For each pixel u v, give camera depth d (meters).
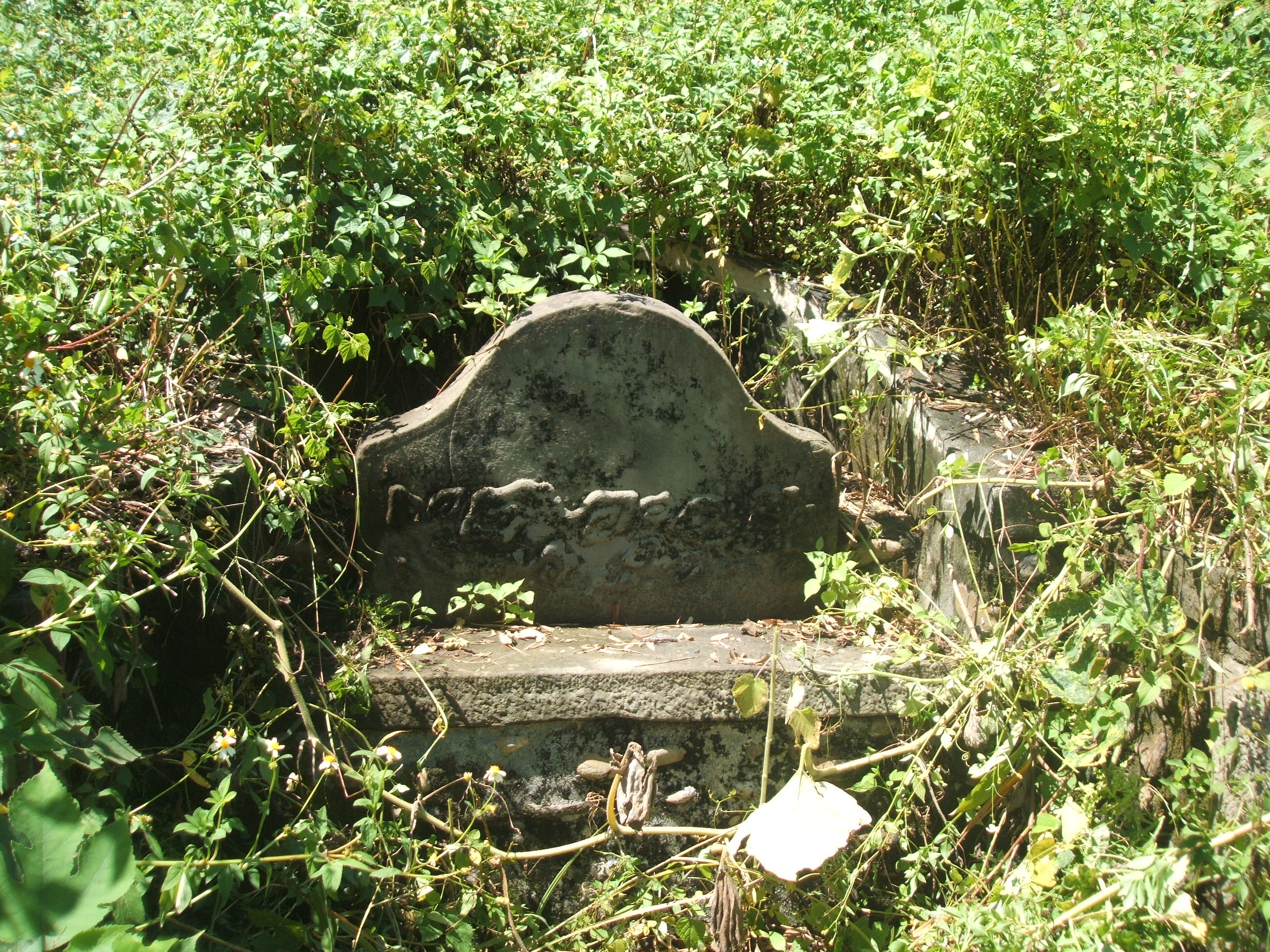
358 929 2.60
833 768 2.88
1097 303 3.43
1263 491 2.48
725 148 3.84
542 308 2.95
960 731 2.91
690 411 3.04
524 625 3.14
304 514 2.79
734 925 2.69
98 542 2.25
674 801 2.94
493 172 3.67
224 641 2.84
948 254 3.59
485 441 2.97
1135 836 2.59
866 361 3.29
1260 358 2.64
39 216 2.82
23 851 1.84
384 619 2.99
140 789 2.67
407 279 3.42
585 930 2.85
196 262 2.87
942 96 3.47
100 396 2.46
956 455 2.97
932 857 2.83
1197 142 3.30
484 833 2.87
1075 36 3.32
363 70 3.31
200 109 3.29
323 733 2.77
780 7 4.09
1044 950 2.50
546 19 4.08
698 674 2.87
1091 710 2.69
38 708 2.08
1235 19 4.51
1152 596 2.58
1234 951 2.39
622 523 3.08
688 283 4.05
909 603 3.08
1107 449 2.84
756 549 3.20
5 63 4.07
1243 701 2.47
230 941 2.51
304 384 2.88
